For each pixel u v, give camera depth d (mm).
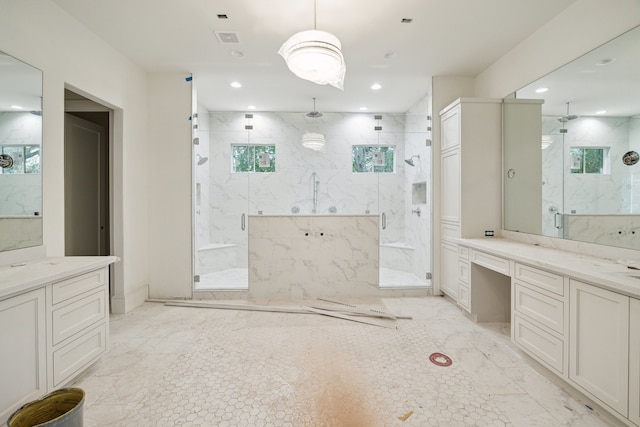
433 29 2781
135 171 3514
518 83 3072
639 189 1937
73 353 1910
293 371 2143
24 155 2131
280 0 2367
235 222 4941
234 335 2748
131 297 3428
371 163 4988
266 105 4914
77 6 2436
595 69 2248
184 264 3795
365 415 1692
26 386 1591
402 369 2168
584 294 1710
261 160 5008
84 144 3604
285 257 3832
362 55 3279
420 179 4438
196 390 1922
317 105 4895
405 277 4438
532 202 2871
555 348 1914
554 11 2527
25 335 1587
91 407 1757
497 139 3330
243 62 3465
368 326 2963
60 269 1831
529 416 1687
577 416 1688
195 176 3830
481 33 2859
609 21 2143
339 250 3865
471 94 3855
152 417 1675
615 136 2090
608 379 1561
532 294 2131
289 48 2051
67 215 3359
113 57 3123
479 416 1683
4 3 2004
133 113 3471
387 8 2469
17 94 2086
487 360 2299
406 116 4875
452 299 3695
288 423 1631
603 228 2156
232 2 2395
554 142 2621
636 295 1407
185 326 2955
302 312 3332
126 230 3350
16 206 2059
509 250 2475
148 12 2523
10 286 1462
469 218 3320
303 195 5043
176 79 3746
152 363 2256
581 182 2346
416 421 1643
